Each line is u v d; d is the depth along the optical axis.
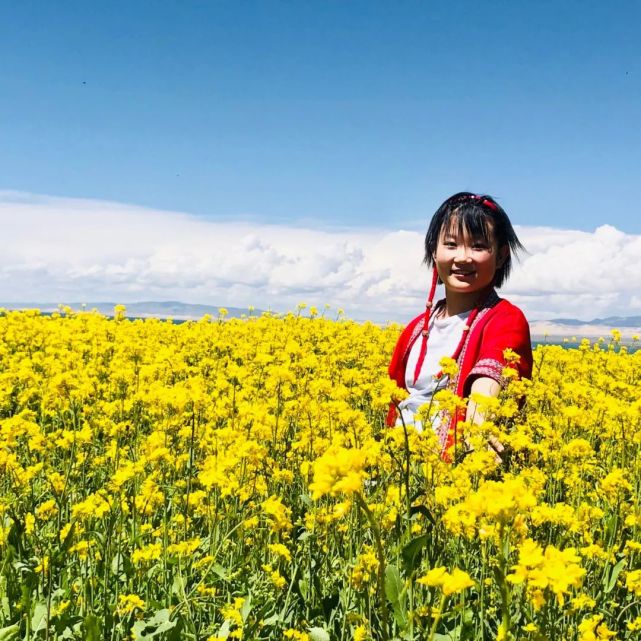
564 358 10.26
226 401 5.79
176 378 8.02
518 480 1.96
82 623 2.88
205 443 5.05
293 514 4.32
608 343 12.07
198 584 3.20
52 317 15.06
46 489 4.58
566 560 1.82
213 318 14.26
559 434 4.82
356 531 3.56
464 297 5.57
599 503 4.33
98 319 14.17
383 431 4.34
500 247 5.54
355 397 6.66
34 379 6.55
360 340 11.90
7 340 11.21
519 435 3.98
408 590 2.60
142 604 3.02
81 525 3.76
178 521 3.97
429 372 5.45
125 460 4.84
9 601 3.17
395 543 2.96
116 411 5.97
